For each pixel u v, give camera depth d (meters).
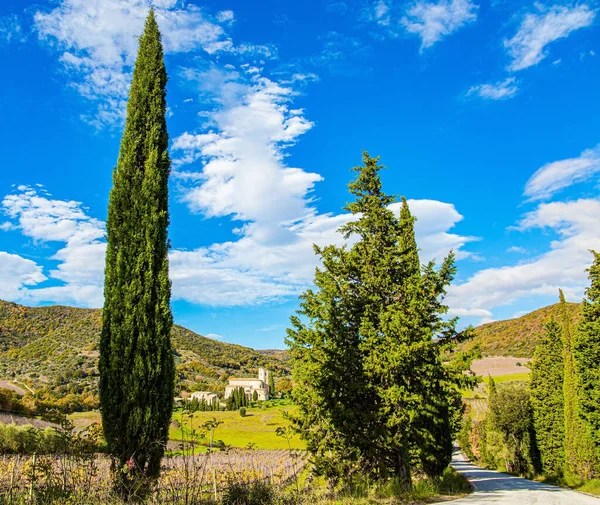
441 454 19.05
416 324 12.48
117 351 9.71
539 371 36.66
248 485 9.49
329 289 14.40
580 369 23.98
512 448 42.28
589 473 23.14
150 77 12.41
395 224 16.48
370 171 17.02
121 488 8.18
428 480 15.34
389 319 13.30
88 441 8.25
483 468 49.19
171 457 9.27
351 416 12.69
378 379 13.79
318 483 14.05
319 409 13.78
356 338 14.63
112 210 11.00
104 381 9.67
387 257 14.94
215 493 9.05
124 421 9.31
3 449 12.17
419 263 17.69
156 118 12.13
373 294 14.88
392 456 14.27
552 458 34.16
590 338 23.20
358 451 13.30
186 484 7.94
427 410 13.96
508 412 42.12
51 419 7.77
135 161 11.57
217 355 184.50
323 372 13.27
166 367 10.11
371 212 15.85
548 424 35.06
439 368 13.01
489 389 55.72
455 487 15.53
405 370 12.90
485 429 54.03
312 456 13.83
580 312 24.16
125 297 10.11
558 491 18.59
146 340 9.92
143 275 10.49
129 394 9.38
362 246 15.61
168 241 11.36
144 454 9.17
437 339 14.10
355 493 11.27
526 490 18.50
